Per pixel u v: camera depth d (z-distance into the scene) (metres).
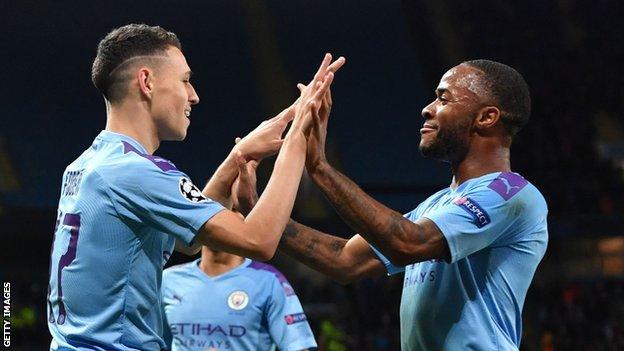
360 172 16.75
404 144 17.47
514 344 3.12
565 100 18.86
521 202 3.03
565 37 20.50
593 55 20.00
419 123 17.95
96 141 2.80
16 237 13.71
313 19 19.47
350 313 13.45
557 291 14.70
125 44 2.78
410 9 20.52
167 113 2.80
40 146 14.96
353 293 14.02
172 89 2.80
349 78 18.64
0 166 14.36
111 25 17.47
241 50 18.30
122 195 2.61
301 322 5.11
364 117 17.88
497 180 3.05
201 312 5.07
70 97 16.02
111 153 2.69
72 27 17.20
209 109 16.98
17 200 13.88
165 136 2.87
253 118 16.95
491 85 3.15
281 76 17.95
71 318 2.66
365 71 18.84
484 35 20.38
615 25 20.72
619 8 21.02
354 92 18.38
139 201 2.61
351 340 12.73
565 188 16.28
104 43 2.81
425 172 16.97
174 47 2.86
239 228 2.61
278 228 2.69
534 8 21.06
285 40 18.81
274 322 5.07
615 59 19.94
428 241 2.88
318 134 2.93
